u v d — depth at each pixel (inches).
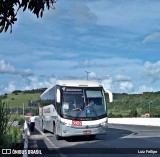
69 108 821.9
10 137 543.8
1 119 450.6
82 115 820.0
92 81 860.0
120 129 1331.2
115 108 2994.6
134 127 1508.4
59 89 831.1
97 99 839.1
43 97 1217.4
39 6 201.3
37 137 977.5
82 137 935.7
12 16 205.3
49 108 1018.7
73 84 839.7
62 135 818.2
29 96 3614.7
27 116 1870.1
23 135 807.7
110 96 852.6
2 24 205.5
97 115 827.4
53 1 204.5
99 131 824.3
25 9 203.6
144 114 2647.6
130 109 2903.5
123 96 3223.4
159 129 1322.6
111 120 2279.8
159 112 2684.5
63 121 816.3
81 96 832.3
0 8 203.0
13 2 202.5
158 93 3105.3
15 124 845.8
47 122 1066.1
